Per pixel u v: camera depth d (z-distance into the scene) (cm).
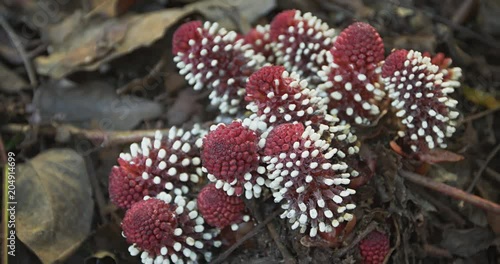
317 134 39
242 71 43
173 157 42
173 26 50
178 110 49
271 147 39
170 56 50
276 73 40
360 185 42
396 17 51
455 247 45
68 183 46
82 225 45
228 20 51
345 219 40
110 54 50
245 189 41
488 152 48
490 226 45
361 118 43
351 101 42
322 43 44
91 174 47
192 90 49
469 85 50
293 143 39
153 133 47
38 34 53
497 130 49
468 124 48
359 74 41
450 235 45
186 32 43
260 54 45
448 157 43
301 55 44
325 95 42
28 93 51
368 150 43
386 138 44
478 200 43
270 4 51
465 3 51
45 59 51
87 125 49
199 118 48
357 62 41
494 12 51
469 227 46
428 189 45
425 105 41
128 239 40
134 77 50
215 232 42
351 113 42
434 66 40
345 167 39
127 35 50
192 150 42
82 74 50
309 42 44
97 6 52
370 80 42
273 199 43
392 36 50
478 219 45
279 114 40
